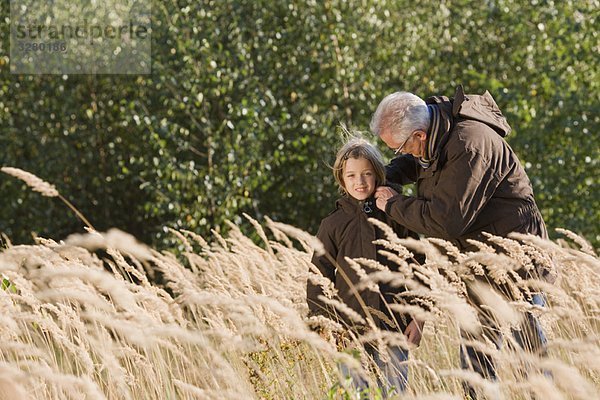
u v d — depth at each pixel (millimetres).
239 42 18406
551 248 6043
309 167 19625
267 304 5410
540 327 6293
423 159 6523
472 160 6246
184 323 6379
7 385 4250
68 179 21938
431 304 5922
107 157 21953
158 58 19328
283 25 19328
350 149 6773
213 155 18906
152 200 20844
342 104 19219
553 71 18969
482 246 6168
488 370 6176
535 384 4141
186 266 17672
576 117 18688
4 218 21547
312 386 6223
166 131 18109
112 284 5328
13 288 6793
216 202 18406
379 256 6676
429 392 6043
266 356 6109
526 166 18250
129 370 6363
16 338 6199
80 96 21406
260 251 8320
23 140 21484
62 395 5742
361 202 6781
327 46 18766
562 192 18484
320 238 6898
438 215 6246
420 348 6844
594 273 6355
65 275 5258
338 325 5789
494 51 20047
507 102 19172
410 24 19312
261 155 18844
